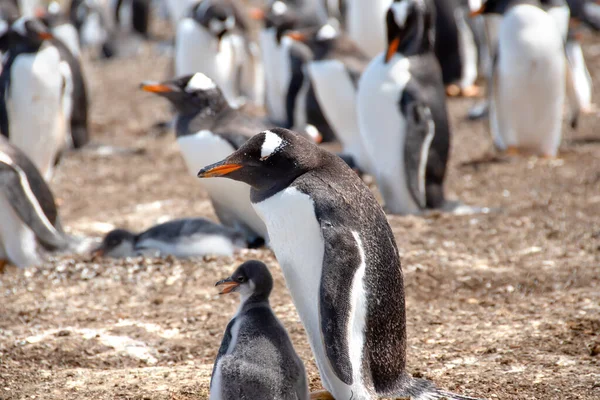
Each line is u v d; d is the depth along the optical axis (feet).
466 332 31.24
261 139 23.59
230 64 70.85
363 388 23.11
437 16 80.89
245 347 21.89
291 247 23.44
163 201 54.03
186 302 35.32
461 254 40.81
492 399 24.86
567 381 25.98
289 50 72.38
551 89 56.39
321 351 23.63
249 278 23.07
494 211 47.96
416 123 45.73
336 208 22.86
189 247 39.52
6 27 57.93
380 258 23.39
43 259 40.78
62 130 54.49
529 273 37.81
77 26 120.67
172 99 40.91
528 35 54.95
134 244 40.57
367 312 23.04
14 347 30.73
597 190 51.70
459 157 61.87
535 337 30.12
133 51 119.75
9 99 51.39
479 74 91.50
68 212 52.39
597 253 40.52
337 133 60.03
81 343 31.12
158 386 26.53
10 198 39.06
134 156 67.26
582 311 32.76
